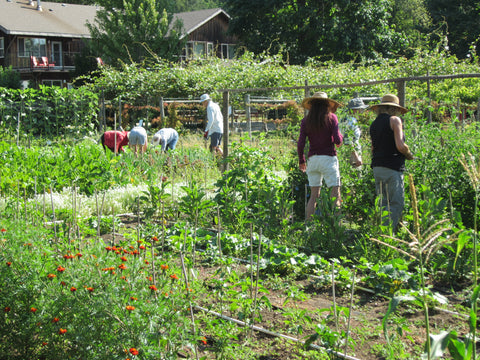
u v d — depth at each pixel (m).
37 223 4.91
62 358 3.06
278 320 4.03
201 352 3.57
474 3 40.25
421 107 8.80
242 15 36.53
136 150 10.67
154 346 2.88
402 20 44.62
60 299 3.01
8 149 9.45
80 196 7.54
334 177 6.46
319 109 6.32
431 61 22.03
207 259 5.48
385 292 4.48
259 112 19.34
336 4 34.56
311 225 6.00
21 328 3.15
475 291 2.40
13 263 3.32
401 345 3.46
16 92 16.19
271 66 21.33
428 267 4.96
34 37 38.16
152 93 20.95
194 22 39.69
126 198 8.11
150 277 3.41
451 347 2.45
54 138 16.53
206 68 21.86
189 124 20.08
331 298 4.50
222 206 6.69
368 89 18.05
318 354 3.38
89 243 4.45
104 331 2.91
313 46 34.84
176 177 10.05
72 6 43.38
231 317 4.05
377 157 5.88
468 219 5.84
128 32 31.06
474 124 6.86
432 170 6.15
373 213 5.56
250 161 7.20
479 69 21.52
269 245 5.47
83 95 16.92
